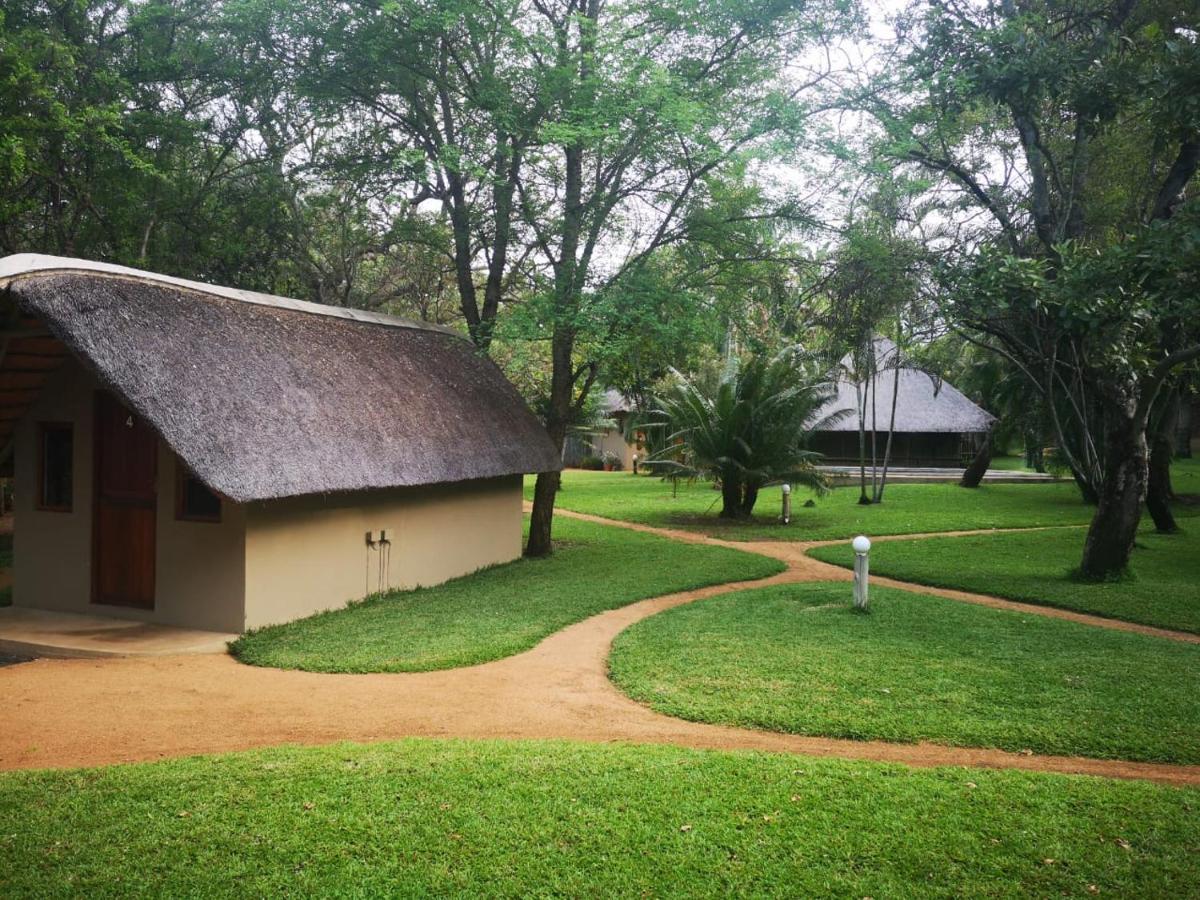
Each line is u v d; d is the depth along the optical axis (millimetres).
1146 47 11547
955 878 4070
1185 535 18797
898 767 5500
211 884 3975
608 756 5645
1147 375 13172
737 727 6609
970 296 12555
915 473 37125
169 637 9484
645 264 15812
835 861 4219
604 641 9578
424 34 14867
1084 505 25094
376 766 5406
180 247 17859
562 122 14266
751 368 21922
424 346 15078
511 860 4207
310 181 19406
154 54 16875
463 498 14172
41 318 8516
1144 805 4871
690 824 4590
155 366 9047
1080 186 15367
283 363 10938
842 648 8898
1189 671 7980
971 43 12078
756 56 15477
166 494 10055
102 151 14695
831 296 16984
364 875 4062
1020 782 5215
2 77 12812
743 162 14805
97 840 4383
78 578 10617
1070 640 9281
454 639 9359
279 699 7355
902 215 16438
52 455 10875
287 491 9445
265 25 15664
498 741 6129
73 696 7430
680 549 16969
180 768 5418
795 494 29812
